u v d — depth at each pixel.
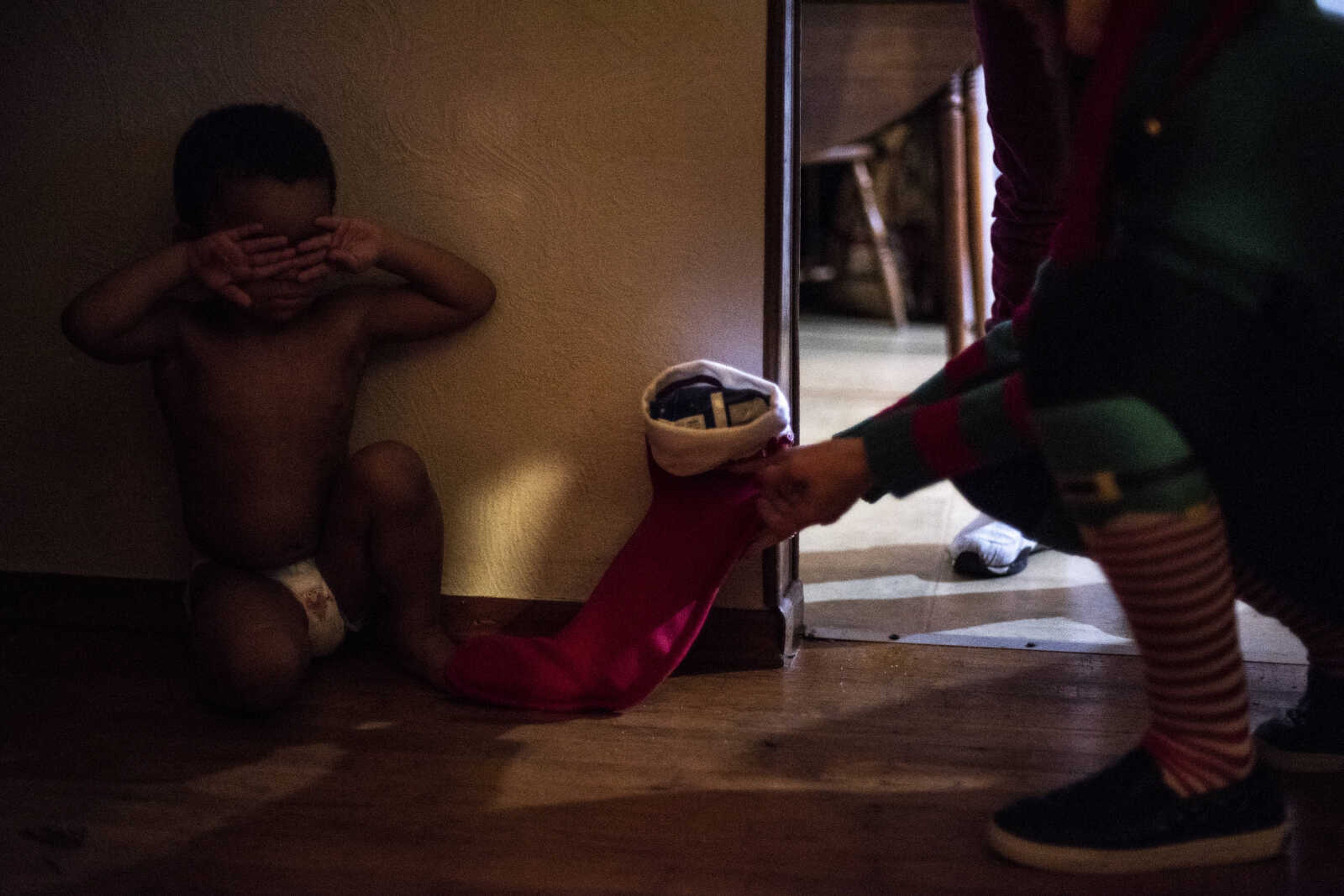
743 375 1.43
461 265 1.50
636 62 1.46
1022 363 1.05
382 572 1.51
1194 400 0.94
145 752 1.32
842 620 1.68
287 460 1.47
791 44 1.46
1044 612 1.70
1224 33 0.94
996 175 3.32
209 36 1.54
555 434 1.58
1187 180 0.93
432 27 1.50
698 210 1.49
